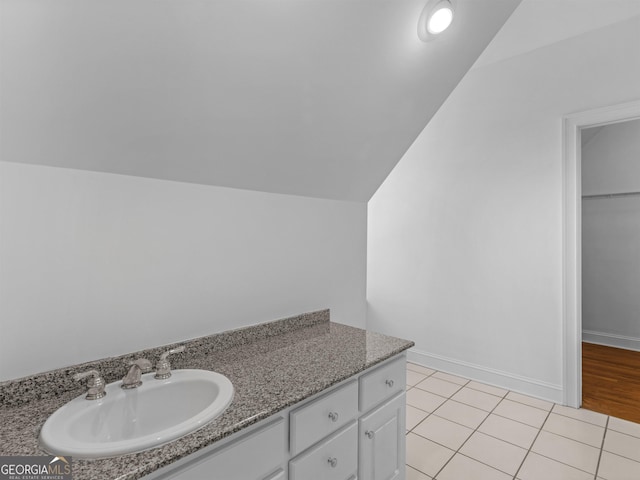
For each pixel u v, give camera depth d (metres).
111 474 0.67
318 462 1.11
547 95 2.46
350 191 2.10
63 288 1.08
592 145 3.87
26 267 1.01
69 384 1.06
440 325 3.06
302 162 1.66
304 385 1.09
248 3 0.97
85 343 1.12
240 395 1.02
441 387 2.75
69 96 0.93
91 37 0.85
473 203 2.84
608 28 2.21
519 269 2.60
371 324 3.55
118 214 1.19
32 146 0.98
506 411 2.37
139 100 1.04
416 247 3.21
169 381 1.11
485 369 2.80
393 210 3.36
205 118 1.20
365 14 1.19
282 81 1.25
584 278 4.00
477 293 2.83
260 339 1.63
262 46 1.10
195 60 1.03
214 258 1.48
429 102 1.81
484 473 1.76
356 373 1.26
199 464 0.80
